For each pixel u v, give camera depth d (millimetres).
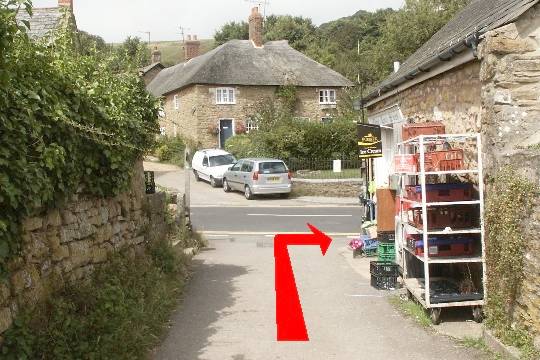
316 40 65125
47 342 4660
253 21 39969
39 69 5254
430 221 7262
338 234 16219
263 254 12688
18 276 4598
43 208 5141
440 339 6504
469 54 7176
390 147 12914
